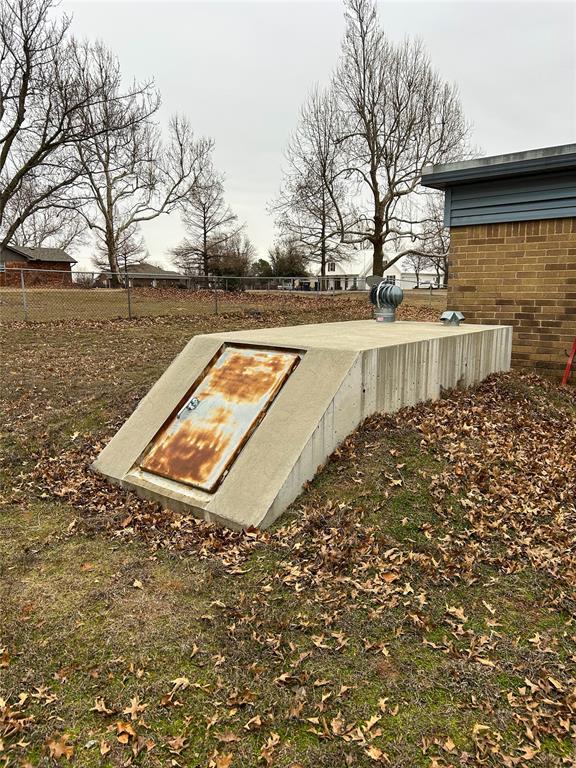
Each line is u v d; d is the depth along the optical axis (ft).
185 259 112.47
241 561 9.58
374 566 9.20
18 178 67.56
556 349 21.80
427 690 6.72
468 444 13.37
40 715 6.43
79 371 23.58
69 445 15.62
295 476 11.03
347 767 5.74
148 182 100.89
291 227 84.33
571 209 20.77
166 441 13.12
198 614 8.21
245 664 7.18
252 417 12.44
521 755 5.83
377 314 22.94
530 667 7.09
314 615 8.12
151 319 41.50
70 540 10.66
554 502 11.48
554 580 9.00
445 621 8.00
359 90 74.08
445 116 74.84
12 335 32.35
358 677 6.93
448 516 10.66
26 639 7.73
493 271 23.08
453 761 5.78
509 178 22.09
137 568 9.56
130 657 7.34
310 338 15.25
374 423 13.20
